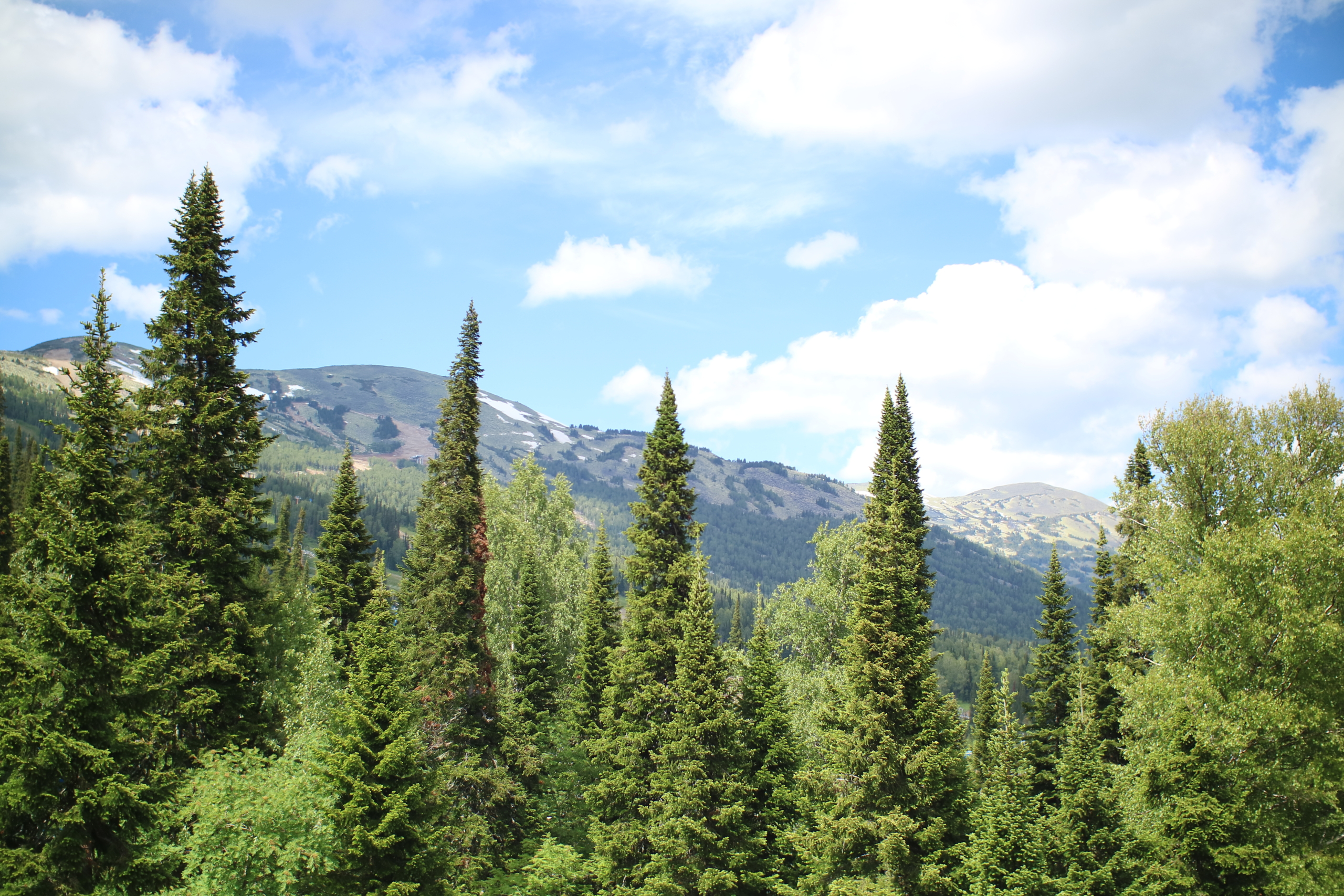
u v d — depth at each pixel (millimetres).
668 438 38875
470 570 40375
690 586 37031
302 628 43625
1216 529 35812
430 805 27516
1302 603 30172
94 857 21688
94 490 24172
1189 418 37531
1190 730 30734
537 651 50188
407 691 31516
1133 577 46125
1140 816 32594
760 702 39969
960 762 31609
